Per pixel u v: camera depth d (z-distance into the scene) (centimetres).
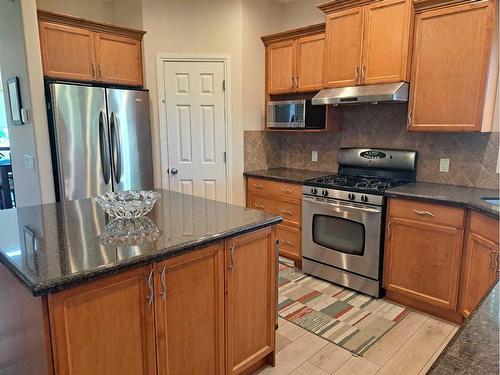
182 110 394
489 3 246
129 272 141
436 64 275
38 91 306
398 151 332
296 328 257
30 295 130
